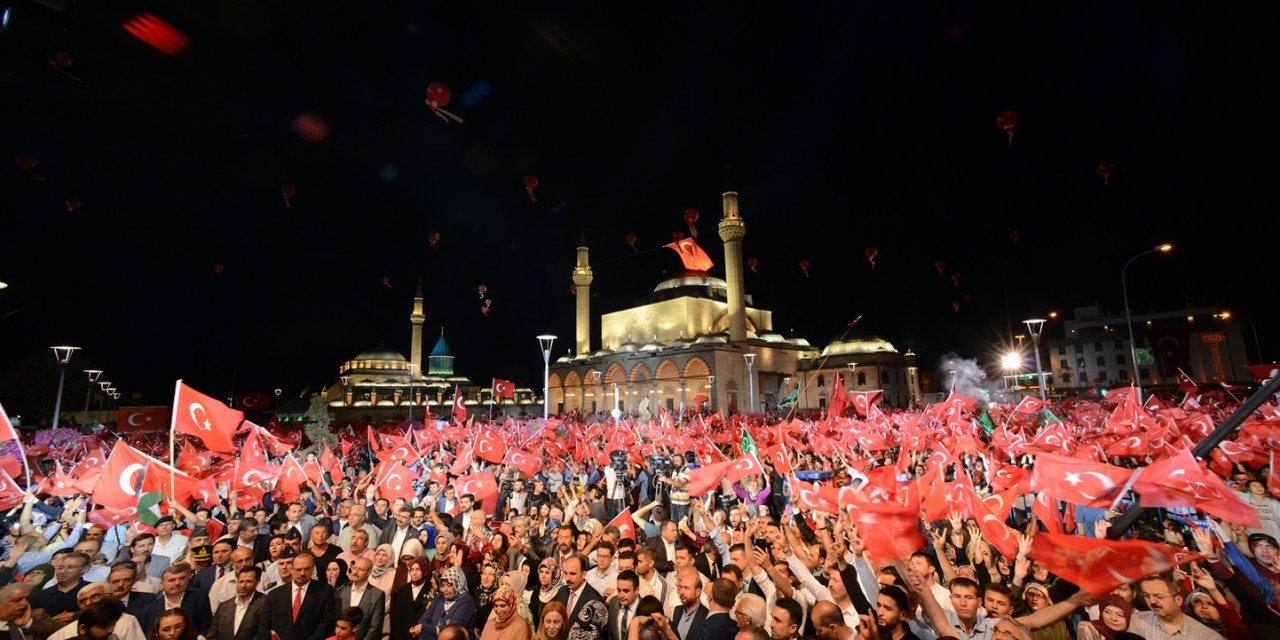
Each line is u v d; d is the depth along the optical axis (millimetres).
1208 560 8195
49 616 7129
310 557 7809
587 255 105625
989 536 8727
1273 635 6113
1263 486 11406
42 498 15266
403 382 117688
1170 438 15773
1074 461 7461
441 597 7855
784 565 8289
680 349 87750
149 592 8211
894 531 6422
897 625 6426
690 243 101438
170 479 9914
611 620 7449
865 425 23766
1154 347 51312
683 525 11172
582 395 100438
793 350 103062
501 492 16812
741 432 23750
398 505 10852
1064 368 95688
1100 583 5555
